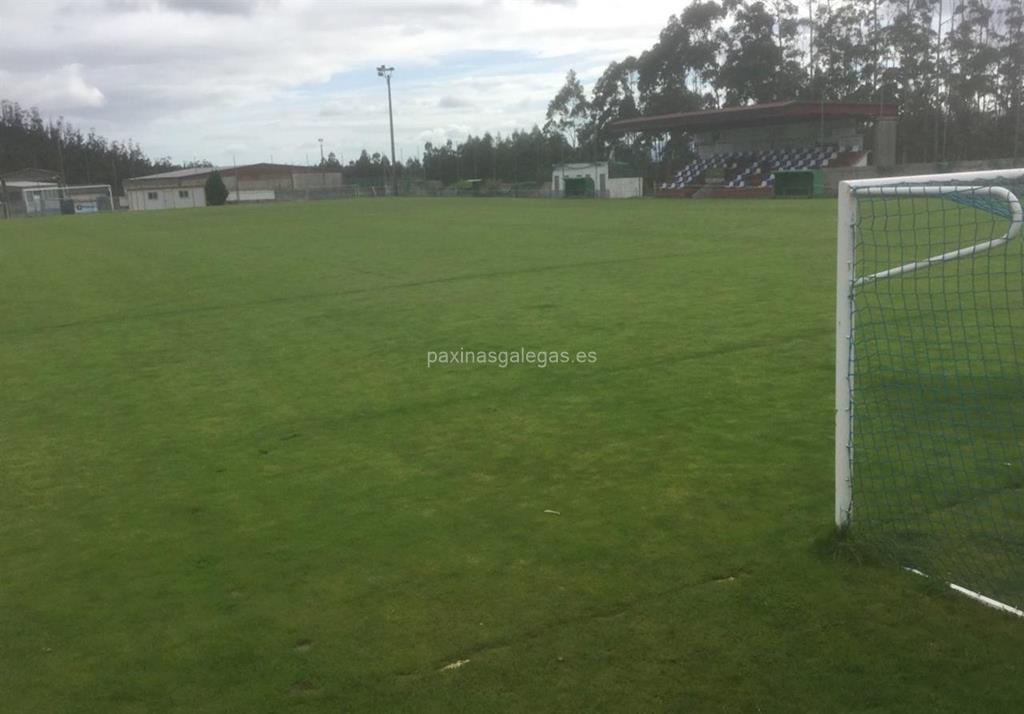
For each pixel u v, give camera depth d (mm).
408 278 13188
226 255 18609
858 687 2695
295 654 2992
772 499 4172
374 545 3844
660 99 61156
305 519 4184
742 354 7211
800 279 11320
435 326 9148
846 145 43844
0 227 34781
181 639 3123
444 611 3234
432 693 2740
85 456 5359
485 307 10242
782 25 58969
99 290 13695
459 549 3766
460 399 6242
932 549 3576
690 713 2605
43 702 2773
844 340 3564
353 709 2676
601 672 2816
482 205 38312
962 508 3951
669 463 4727
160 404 6539
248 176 70188
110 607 3391
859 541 3611
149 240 24141
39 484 4883
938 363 6430
